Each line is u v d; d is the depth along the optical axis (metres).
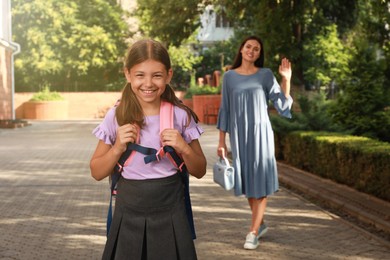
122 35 37.34
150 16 17.84
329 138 10.27
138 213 3.06
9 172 12.23
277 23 16.30
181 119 3.10
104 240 6.47
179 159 3.08
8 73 31.56
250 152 6.05
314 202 8.80
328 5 21.91
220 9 18.47
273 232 6.80
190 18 17.41
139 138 3.04
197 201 8.88
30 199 9.06
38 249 6.08
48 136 23.45
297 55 17.50
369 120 13.25
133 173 3.06
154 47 2.97
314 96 13.55
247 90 6.03
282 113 6.06
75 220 7.52
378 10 11.43
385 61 13.55
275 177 6.12
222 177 5.96
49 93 38.97
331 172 10.09
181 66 42.56
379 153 8.25
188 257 3.07
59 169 12.73
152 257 3.05
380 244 6.23
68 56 40.50
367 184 8.67
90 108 40.34
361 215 7.47
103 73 42.31
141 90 2.97
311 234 6.70
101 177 3.11
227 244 6.26
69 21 40.38
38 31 39.78
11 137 22.80
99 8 40.94
